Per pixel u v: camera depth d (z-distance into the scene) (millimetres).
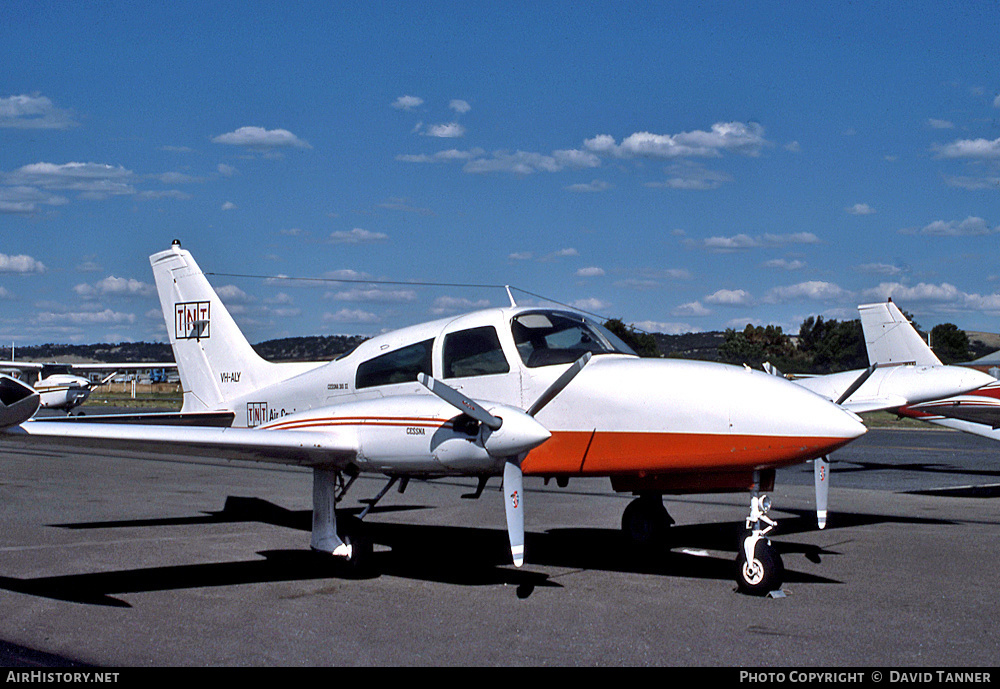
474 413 6246
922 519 10344
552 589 6648
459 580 7012
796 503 11812
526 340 7566
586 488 13922
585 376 7215
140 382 87125
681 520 10172
